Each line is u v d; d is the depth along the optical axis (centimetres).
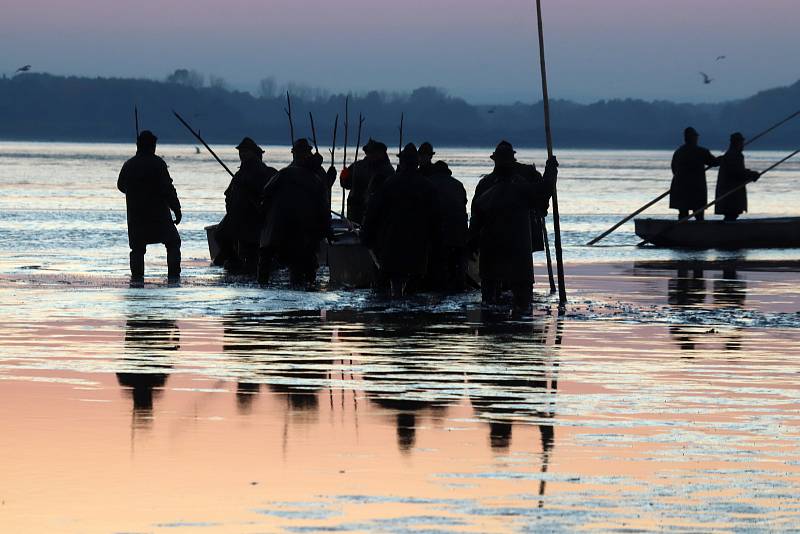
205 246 7781
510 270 4616
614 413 2794
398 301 4884
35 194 13675
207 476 2220
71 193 14012
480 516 1988
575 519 1973
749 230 7806
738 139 8112
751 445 2484
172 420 2672
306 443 2478
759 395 3022
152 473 2238
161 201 5712
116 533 1900
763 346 3825
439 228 4947
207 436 2527
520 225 4625
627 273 6141
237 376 3219
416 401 2914
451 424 2667
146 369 3312
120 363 3406
